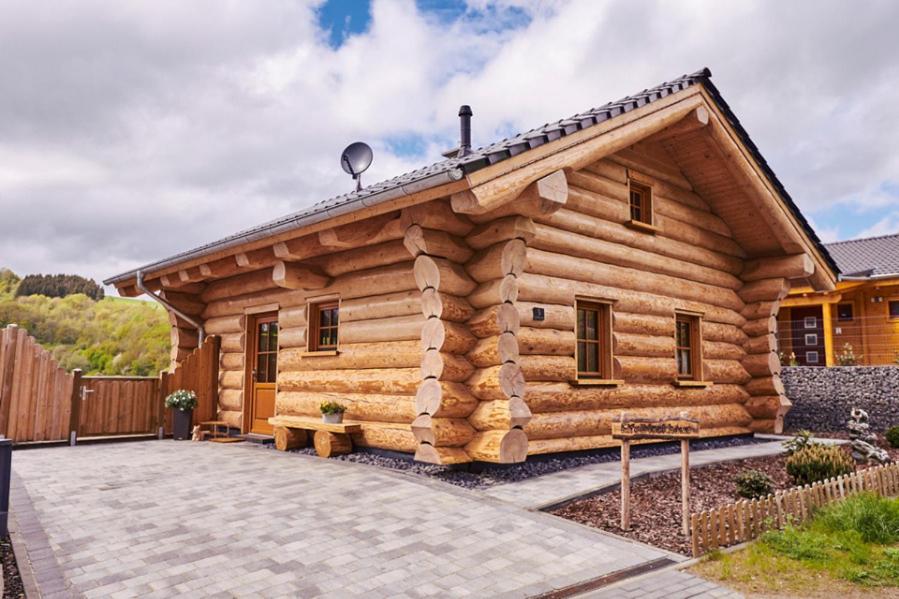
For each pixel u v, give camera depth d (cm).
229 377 1139
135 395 1097
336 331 935
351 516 542
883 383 1273
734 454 905
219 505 577
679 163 1060
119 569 417
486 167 620
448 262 732
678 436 531
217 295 1171
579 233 879
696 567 461
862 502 573
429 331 719
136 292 1263
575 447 823
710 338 1117
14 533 487
